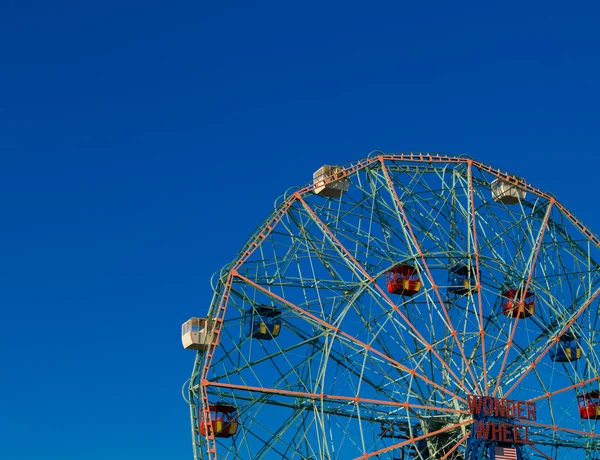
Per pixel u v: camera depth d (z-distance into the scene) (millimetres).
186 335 74500
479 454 69188
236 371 73188
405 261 74688
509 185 83125
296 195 77938
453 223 79625
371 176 78438
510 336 74312
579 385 77062
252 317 75125
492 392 73688
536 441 75438
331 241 75875
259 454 70875
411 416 72625
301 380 73812
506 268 78062
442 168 80562
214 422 73438
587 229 84000
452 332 72188
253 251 75875
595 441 77438
